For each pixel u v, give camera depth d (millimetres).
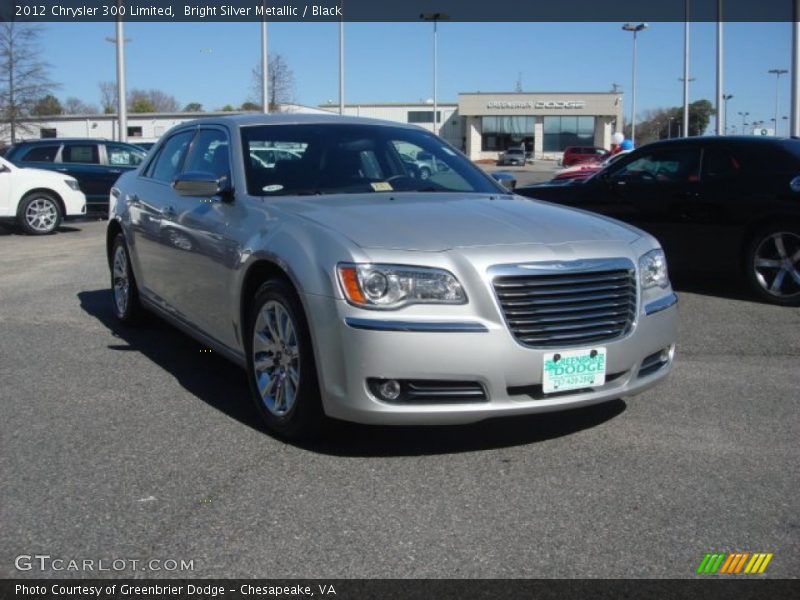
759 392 5207
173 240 5492
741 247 8164
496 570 3025
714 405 4938
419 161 5484
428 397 3795
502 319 3779
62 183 14609
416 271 3770
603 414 4742
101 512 3461
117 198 6879
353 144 5363
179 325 5652
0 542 3213
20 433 4391
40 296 8266
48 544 3197
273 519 3402
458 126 70375
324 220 4180
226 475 3834
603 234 4312
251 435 4359
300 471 3883
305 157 5152
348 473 3865
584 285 3988
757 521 3426
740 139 8352
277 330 4266
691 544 3229
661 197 8609
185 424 4531
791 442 4332
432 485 3740
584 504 3564
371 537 3258
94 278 9344
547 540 3248
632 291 4160
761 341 6559
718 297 8383
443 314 3750
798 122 16641
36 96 37469
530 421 4605
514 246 3963
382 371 3717
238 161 5020
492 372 3766
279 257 4113
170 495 3621
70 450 4148
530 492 3680
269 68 37188
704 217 8328
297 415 4086
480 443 4258
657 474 3893
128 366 5719
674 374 5605
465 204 4676
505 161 57469
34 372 5566
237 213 4738
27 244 12867
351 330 3736
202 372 5578
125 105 23875
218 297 4832
